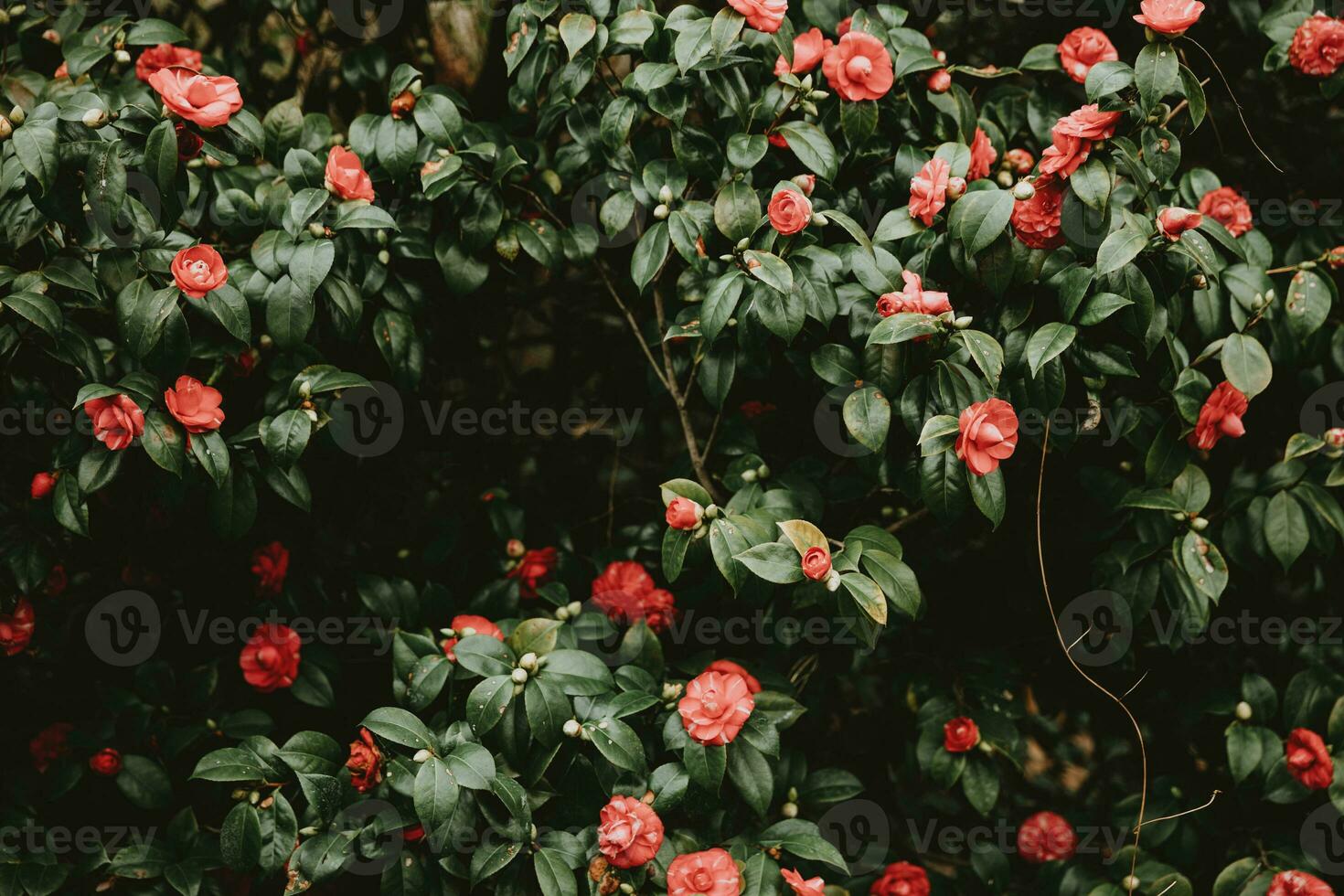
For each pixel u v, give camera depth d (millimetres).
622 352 2008
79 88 1546
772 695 1555
